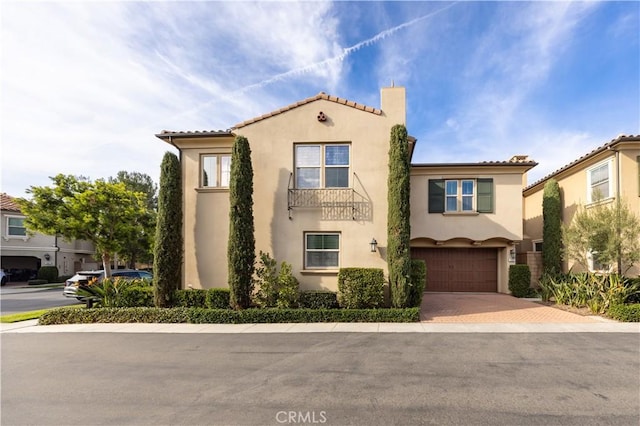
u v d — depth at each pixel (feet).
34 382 18.04
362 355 21.76
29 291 71.15
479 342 24.56
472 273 52.21
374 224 36.27
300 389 16.58
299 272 36.50
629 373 18.25
